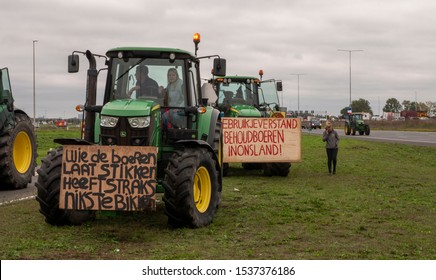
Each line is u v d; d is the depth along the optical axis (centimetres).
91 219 911
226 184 1480
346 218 960
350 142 3459
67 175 824
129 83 939
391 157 2523
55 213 845
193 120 968
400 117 12800
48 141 3647
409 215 998
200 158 862
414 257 693
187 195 822
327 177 1683
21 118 1382
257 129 1661
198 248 729
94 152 822
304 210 1042
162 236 803
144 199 807
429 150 2922
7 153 1304
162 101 934
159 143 905
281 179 1623
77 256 687
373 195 1269
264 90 1970
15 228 853
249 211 1026
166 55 938
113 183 814
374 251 720
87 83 934
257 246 745
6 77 1313
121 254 698
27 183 1395
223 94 1925
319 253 707
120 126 849
